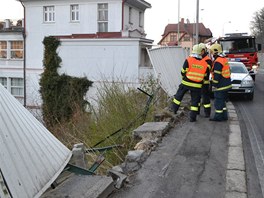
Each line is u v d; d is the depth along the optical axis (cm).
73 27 3500
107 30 3422
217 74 871
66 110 1222
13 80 3669
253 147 680
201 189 456
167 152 612
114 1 3359
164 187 462
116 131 761
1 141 283
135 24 3769
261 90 1883
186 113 978
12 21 4228
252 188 469
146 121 846
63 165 360
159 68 1198
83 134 825
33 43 3612
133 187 461
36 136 346
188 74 869
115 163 591
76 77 2508
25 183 286
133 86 1115
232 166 543
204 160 571
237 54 2211
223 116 901
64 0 3475
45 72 2683
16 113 336
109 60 2627
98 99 988
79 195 396
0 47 3744
